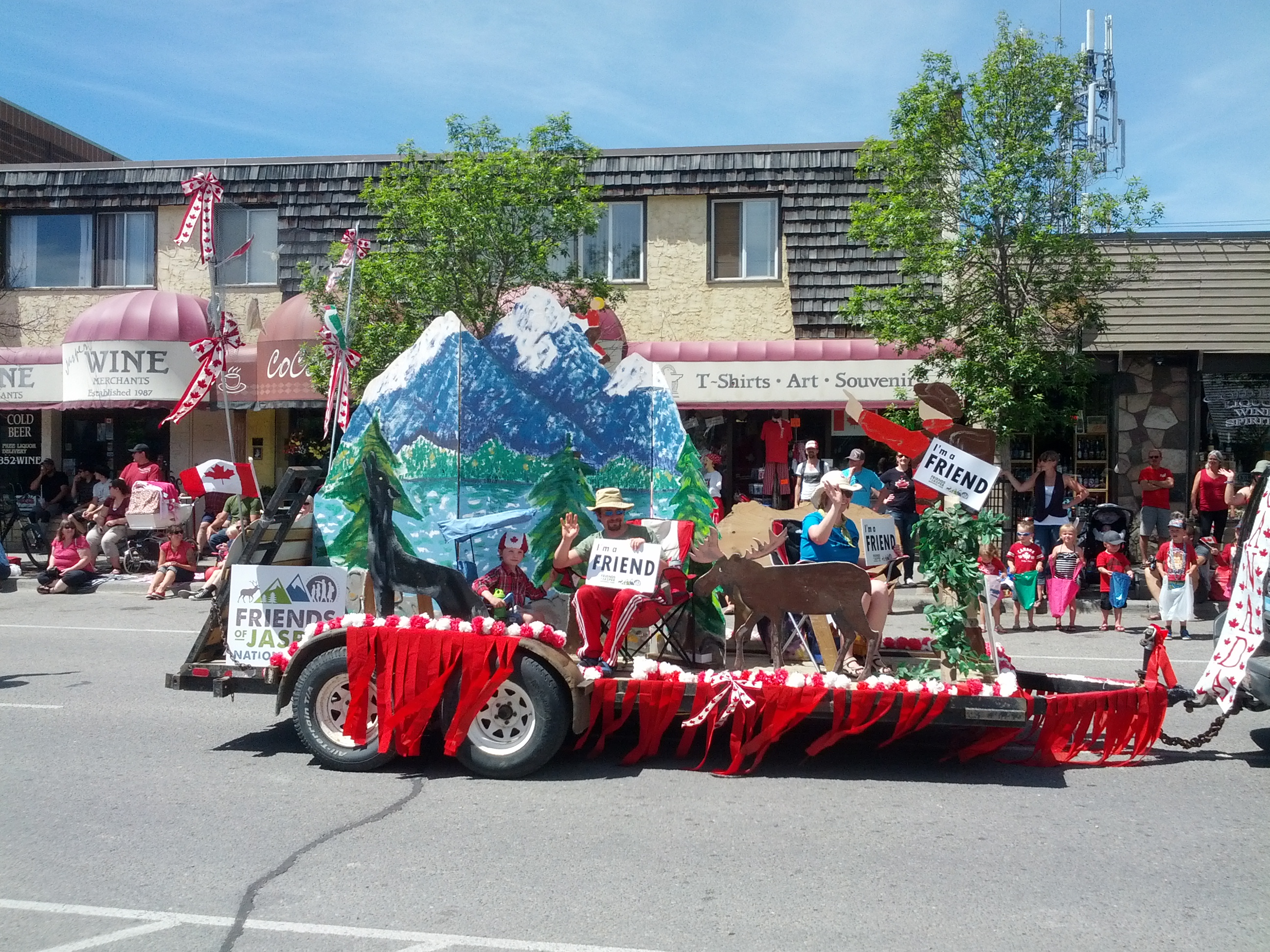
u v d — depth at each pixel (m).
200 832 5.57
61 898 4.72
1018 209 13.42
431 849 5.34
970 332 13.98
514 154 14.50
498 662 6.43
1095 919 4.55
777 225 18.08
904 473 14.61
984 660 6.95
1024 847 5.41
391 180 15.66
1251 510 7.58
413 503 7.20
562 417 8.04
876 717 6.46
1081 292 14.14
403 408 7.20
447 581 6.99
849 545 7.82
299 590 6.91
